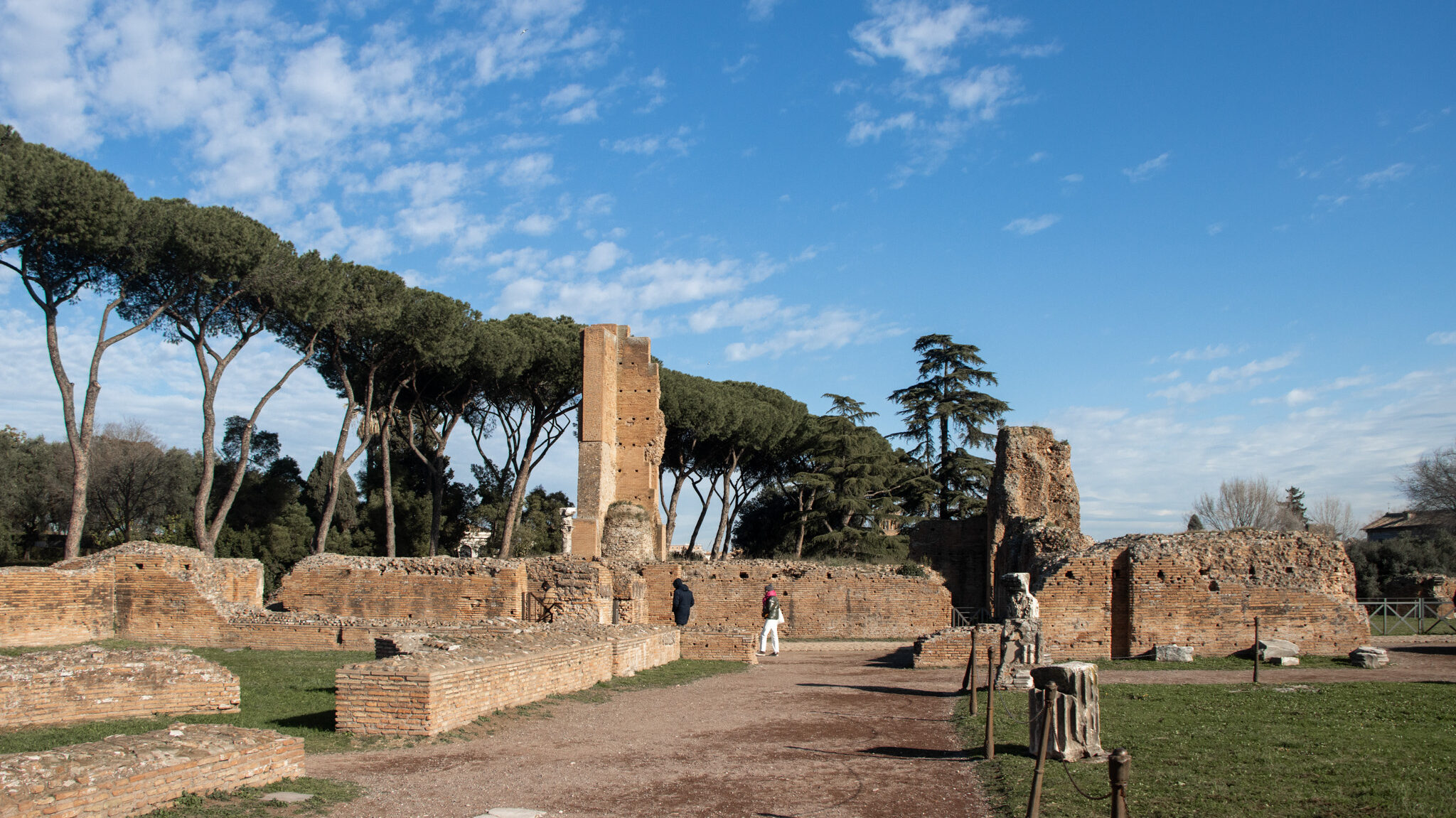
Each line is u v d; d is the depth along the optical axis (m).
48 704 14.89
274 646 30.78
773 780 12.57
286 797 10.73
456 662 15.94
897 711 18.66
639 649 25.36
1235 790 11.17
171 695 16.02
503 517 57.44
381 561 37.69
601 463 46.81
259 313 41.00
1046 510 42.16
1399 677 22.20
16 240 33.44
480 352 47.88
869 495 63.34
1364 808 10.27
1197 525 72.38
